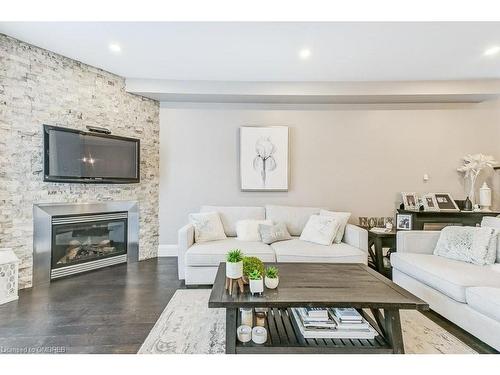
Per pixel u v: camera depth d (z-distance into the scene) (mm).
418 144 4191
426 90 3783
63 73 3125
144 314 2316
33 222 2930
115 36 2678
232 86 3816
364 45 2820
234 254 1809
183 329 2078
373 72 3510
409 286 2553
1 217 2705
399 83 3797
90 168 3309
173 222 4215
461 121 4168
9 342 1887
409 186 4195
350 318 1709
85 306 2461
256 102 4172
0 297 2480
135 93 3811
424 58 3111
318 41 2742
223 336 1983
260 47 2871
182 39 2717
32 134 2900
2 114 2693
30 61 2869
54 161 2990
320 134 4195
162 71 3512
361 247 3051
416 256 2605
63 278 3180
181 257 3059
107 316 2275
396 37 2658
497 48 2879
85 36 2680
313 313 1726
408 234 2824
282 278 1990
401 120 4184
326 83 3807
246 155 4145
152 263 3838
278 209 3713
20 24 2482
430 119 4176
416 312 2414
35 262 2955
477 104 4156
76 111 3252
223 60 3182
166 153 4188
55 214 3113
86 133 3258
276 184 4156
